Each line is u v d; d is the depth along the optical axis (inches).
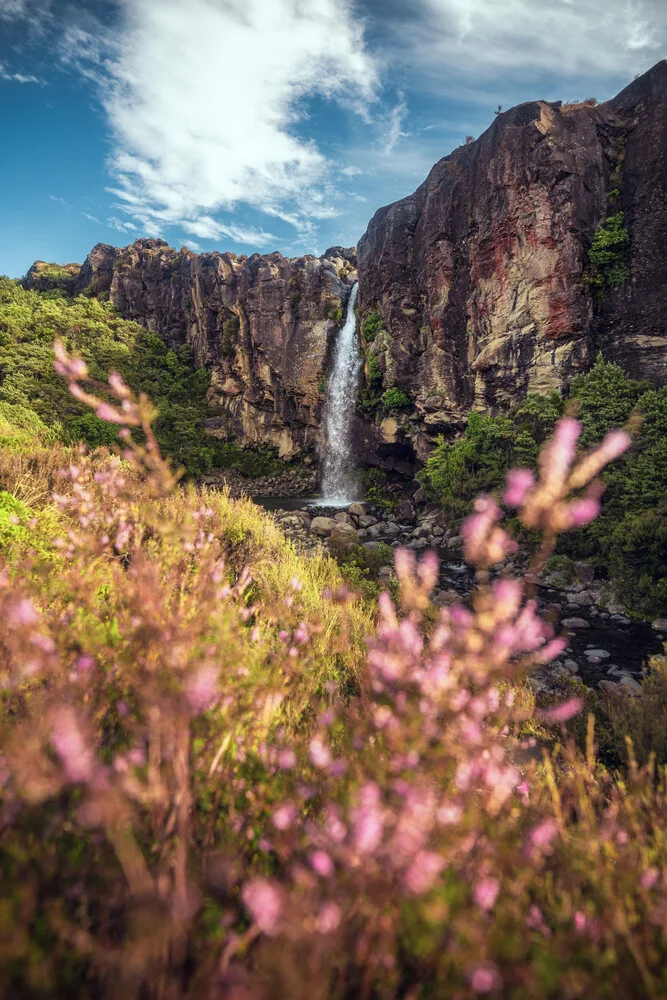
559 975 46.7
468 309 885.2
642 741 155.4
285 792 67.1
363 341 1183.6
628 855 66.7
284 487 1411.2
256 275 1531.7
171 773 59.4
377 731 68.5
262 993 39.3
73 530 157.5
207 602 94.6
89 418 1194.0
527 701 127.3
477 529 60.2
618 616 420.2
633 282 727.1
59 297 2078.0
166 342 1852.9
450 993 45.1
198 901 50.5
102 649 78.6
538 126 780.6
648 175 738.8
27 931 46.1
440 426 935.0
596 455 48.7
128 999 43.4
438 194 944.9
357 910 46.9
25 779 49.9
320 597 215.0
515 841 60.4
